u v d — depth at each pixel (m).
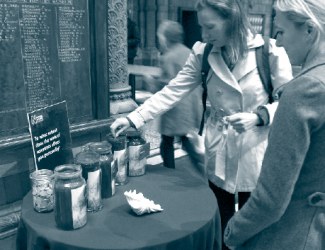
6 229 2.18
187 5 8.95
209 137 1.83
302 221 0.97
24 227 1.41
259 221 0.97
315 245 0.97
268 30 9.89
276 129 0.92
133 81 4.93
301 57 0.97
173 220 1.37
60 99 2.40
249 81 1.63
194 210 1.46
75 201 1.27
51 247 1.23
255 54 1.62
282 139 0.90
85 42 2.50
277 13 0.96
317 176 0.94
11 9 2.04
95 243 1.20
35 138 1.57
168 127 2.92
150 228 1.31
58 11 2.29
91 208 1.41
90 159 1.38
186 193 1.61
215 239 1.56
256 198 0.95
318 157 0.92
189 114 2.87
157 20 9.20
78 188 1.27
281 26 0.96
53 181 1.44
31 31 2.16
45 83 2.29
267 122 1.50
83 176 1.38
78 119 2.55
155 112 1.81
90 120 2.63
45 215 1.42
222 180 1.78
